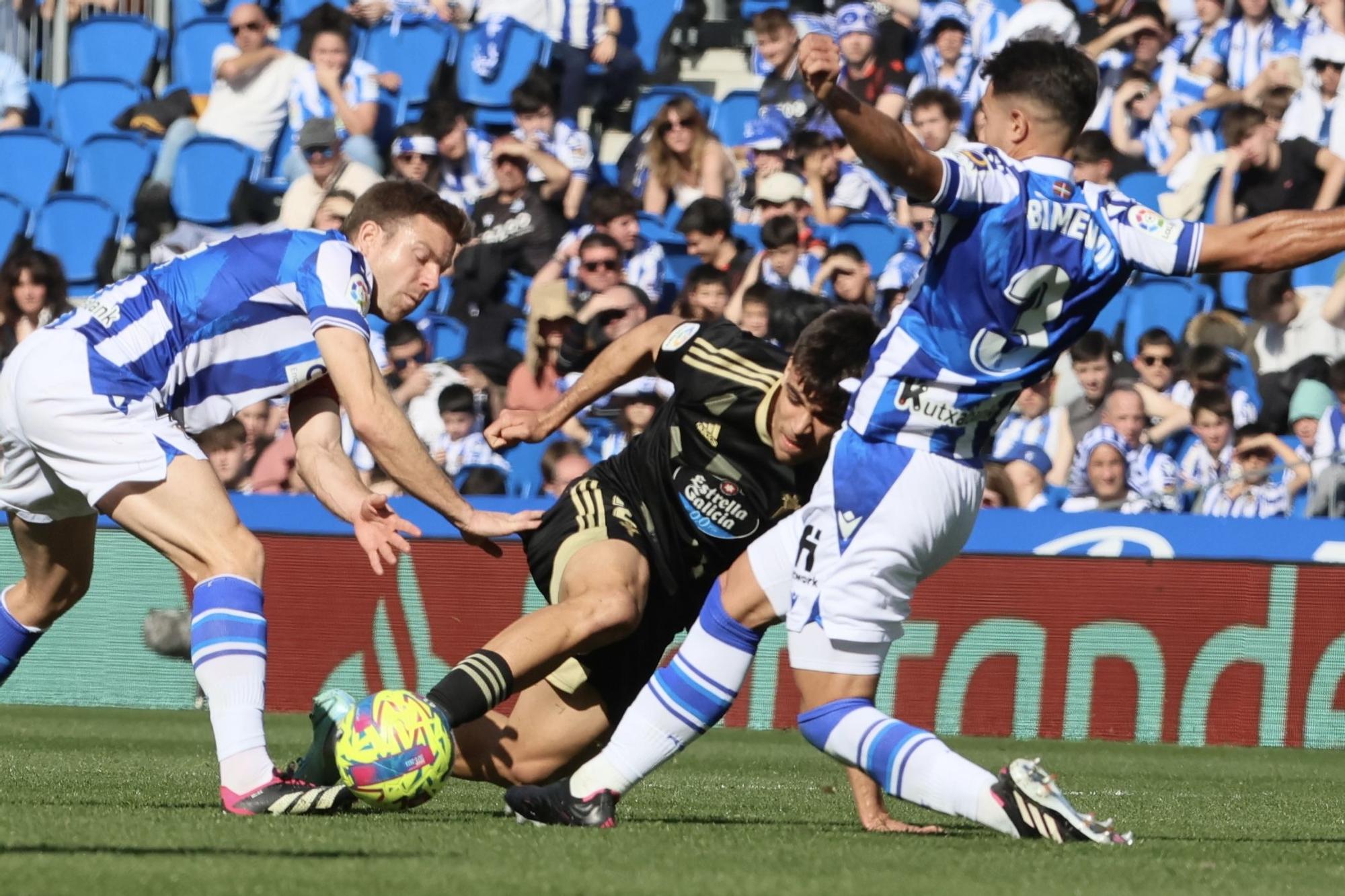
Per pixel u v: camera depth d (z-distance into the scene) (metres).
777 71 41.75
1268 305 37.53
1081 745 30.28
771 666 31.64
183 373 15.35
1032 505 34.22
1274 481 34.19
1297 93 40.62
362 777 14.12
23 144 46.00
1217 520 30.66
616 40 45.34
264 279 15.30
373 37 45.06
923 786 13.82
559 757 16.52
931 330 13.40
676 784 22.08
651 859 12.01
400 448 14.70
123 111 46.31
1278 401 36.22
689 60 46.28
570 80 44.50
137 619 32.59
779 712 31.59
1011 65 13.66
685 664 14.69
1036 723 30.77
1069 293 13.27
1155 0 41.81
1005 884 11.02
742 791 21.08
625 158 42.53
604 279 36.59
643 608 15.96
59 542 16.70
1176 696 30.55
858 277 37.12
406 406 36.47
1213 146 40.97
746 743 29.67
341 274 15.23
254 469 35.62
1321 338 37.34
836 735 14.06
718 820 16.62
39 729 29.19
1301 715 30.31
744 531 16.52
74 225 44.47
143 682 32.59
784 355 16.58
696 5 46.28
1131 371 36.75
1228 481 32.66
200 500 14.96
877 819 15.75
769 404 16.00
